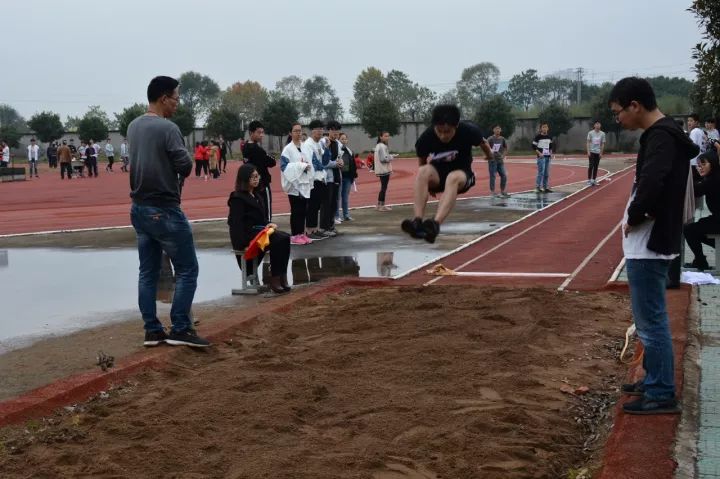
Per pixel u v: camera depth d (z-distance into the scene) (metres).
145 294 6.84
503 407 5.28
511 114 65.44
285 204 23.44
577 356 6.53
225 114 72.81
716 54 8.97
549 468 4.38
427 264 11.16
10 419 5.10
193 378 6.04
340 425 5.04
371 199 24.70
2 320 8.39
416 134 73.62
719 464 4.20
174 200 6.70
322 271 10.96
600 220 16.64
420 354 6.48
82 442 4.85
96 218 20.61
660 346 4.90
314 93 126.19
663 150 4.73
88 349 7.00
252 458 4.54
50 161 62.78
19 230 17.66
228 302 9.02
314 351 6.72
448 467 4.37
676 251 4.90
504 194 23.06
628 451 4.34
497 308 8.04
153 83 6.79
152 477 4.33
